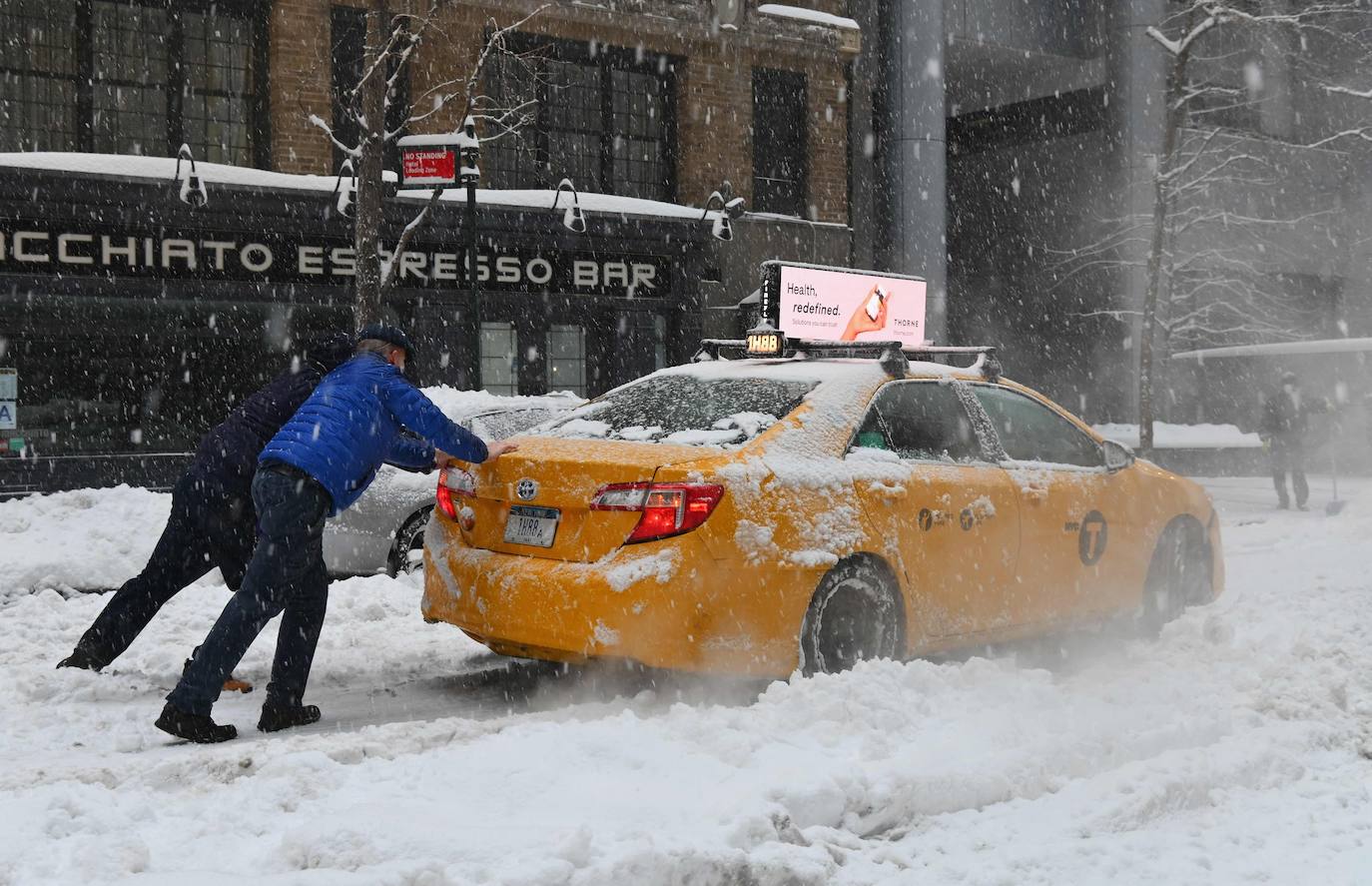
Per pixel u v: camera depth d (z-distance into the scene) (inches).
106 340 702.5
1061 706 232.7
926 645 260.5
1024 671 249.8
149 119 737.6
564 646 225.9
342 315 765.3
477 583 240.7
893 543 251.1
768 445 241.1
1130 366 1159.6
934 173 1022.4
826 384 261.4
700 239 871.1
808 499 239.3
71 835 160.6
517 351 823.1
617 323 857.5
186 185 694.5
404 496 403.9
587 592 223.6
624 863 147.8
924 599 257.8
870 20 1012.5
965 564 266.4
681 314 873.5
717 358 309.3
